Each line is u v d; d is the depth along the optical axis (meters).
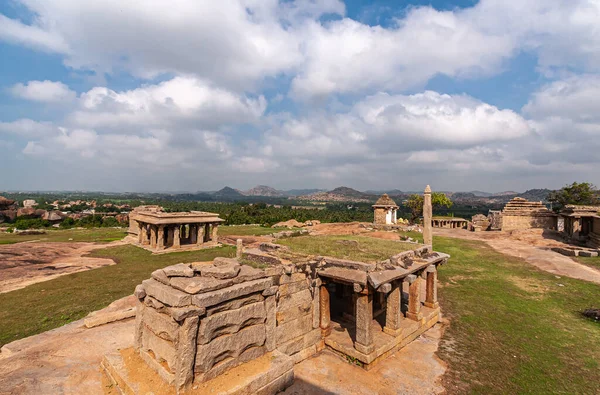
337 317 11.79
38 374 7.58
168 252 28.88
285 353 8.75
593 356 9.77
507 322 12.28
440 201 51.41
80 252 28.58
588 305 14.05
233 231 43.66
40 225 53.75
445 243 29.06
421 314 11.55
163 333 6.96
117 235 41.25
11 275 19.89
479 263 21.73
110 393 6.95
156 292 7.16
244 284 7.47
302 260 9.76
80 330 10.54
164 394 6.31
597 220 27.05
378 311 12.18
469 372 8.84
